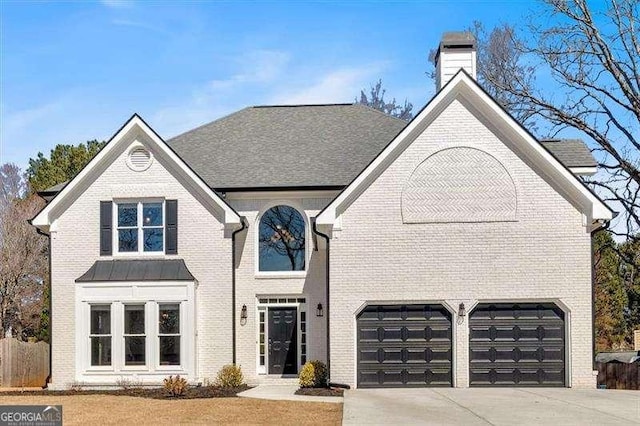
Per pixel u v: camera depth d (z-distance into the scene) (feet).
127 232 84.07
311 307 85.56
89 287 81.76
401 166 78.48
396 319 77.82
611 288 173.37
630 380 78.33
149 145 84.07
